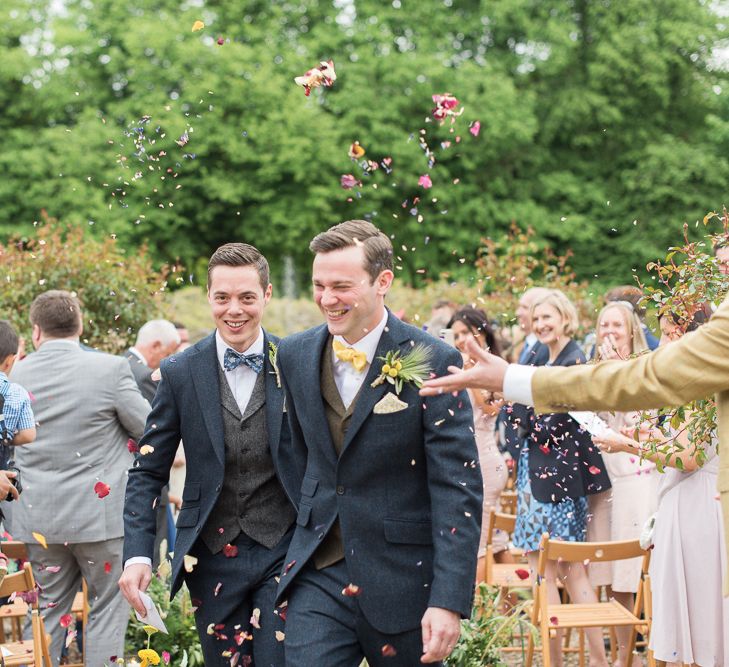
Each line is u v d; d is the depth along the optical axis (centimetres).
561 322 537
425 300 1264
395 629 303
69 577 466
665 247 2053
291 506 354
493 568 551
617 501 528
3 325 463
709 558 402
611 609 460
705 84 2233
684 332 367
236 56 1980
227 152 1944
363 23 2138
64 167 1909
